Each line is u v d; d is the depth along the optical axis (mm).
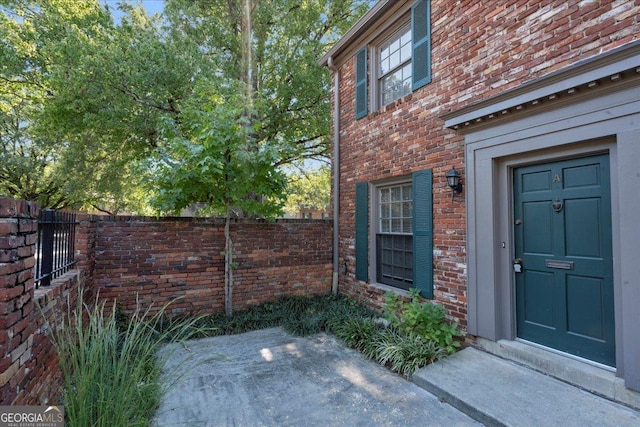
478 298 3520
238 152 4688
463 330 3705
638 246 2377
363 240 5469
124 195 12992
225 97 6363
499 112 3207
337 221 6207
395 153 4816
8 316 1579
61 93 7012
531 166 3242
